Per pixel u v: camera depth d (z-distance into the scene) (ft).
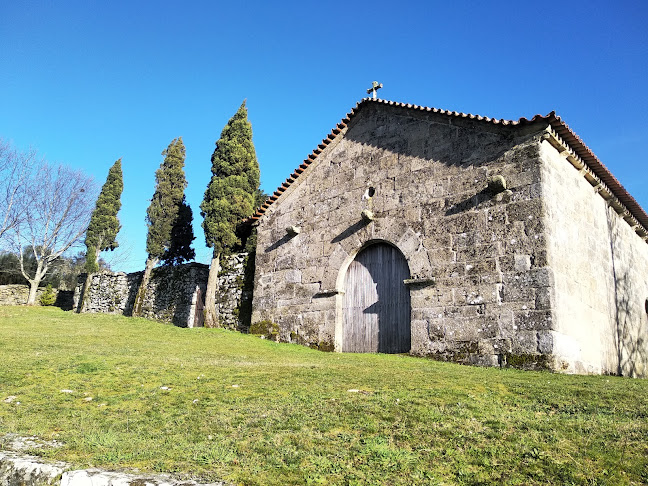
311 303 52.34
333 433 18.10
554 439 16.76
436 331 41.32
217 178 71.31
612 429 17.69
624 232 54.39
